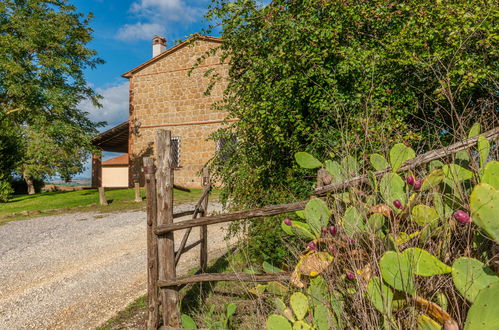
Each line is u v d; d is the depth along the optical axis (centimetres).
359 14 447
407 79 416
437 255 192
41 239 834
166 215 316
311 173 438
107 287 516
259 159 507
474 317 140
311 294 218
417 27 406
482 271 158
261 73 480
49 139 1947
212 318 345
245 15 509
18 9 1942
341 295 214
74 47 2072
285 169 494
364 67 407
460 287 159
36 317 425
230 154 573
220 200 559
